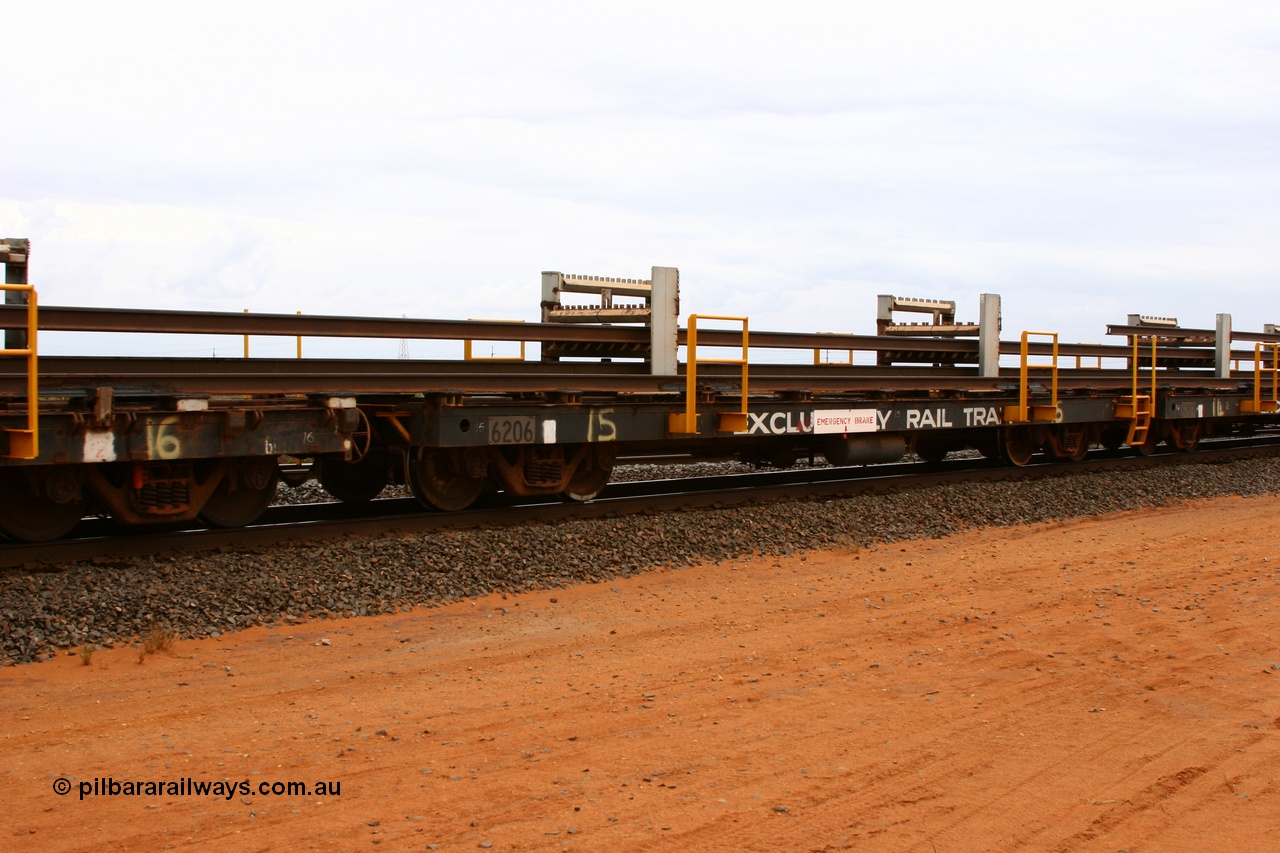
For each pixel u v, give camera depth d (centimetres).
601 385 1238
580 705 643
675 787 516
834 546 1239
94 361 929
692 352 1271
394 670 722
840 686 686
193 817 479
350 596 900
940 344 1759
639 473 1834
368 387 1064
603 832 465
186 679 696
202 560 936
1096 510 1566
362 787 513
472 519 1170
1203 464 2025
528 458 1257
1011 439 1878
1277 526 1396
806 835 464
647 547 1131
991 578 1055
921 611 905
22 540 954
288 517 1200
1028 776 535
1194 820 486
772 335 1450
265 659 747
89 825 471
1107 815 490
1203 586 1000
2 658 716
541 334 1203
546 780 523
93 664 722
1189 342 2500
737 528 1241
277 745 571
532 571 1014
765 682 693
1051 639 809
